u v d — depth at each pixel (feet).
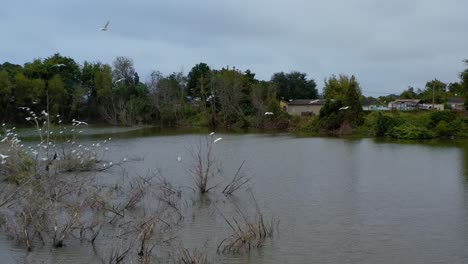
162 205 73.20
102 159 121.90
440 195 84.43
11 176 84.28
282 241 56.90
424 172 110.83
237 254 51.85
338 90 341.00
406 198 81.92
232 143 185.16
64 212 65.00
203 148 162.81
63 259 49.34
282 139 206.80
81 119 324.19
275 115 288.10
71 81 315.78
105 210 66.54
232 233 59.52
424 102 397.19
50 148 140.26
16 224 57.41
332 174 107.45
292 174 107.04
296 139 207.10
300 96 397.60
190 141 190.70
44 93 278.67
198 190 86.12
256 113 303.07
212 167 114.83
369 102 419.33
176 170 109.60
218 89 313.73
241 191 86.94
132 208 70.79
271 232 59.72
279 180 98.94
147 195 80.23
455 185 93.97
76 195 74.59
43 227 56.08
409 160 133.28
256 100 301.63
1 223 60.23
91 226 56.08
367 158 137.80
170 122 319.27
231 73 326.44
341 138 213.46
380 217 68.95
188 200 78.18
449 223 65.82
